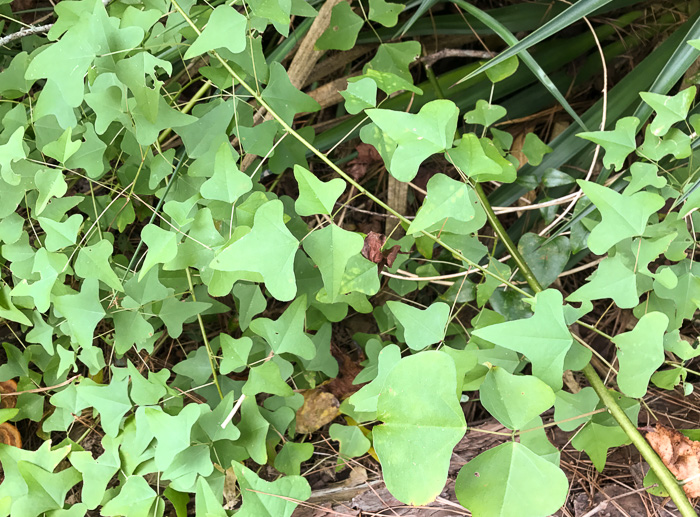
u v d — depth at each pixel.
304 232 0.52
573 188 0.64
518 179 0.60
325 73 0.72
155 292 0.50
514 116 0.73
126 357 0.61
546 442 0.44
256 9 0.46
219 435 0.47
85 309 0.48
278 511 0.42
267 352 0.53
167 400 0.51
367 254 0.52
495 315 0.50
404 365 0.36
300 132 0.55
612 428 0.44
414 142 0.42
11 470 0.48
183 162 0.54
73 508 0.47
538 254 0.55
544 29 0.50
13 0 0.67
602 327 0.67
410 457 0.36
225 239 0.46
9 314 0.51
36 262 0.47
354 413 0.52
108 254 0.47
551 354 0.39
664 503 0.48
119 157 0.56
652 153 0.47
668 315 0.49
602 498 0.51
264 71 0.49
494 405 0.38
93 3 0.46
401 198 0.70
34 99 0.55
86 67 0.43
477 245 0.53
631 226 0.42
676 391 0.56
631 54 0.73
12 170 0.48
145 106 0.44
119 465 0.47
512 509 0.36
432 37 0.73
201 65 0.65
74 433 0.59
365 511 0.51
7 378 0.55
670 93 0.64
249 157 0.60
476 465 0.37
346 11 0.56
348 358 0.63
